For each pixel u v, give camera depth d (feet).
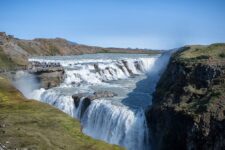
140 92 260.01
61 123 138.92
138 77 343.26
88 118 216.95
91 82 309.42
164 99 189.47
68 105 235.40
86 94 244.22
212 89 164.25
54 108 166.30
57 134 124.16
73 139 122.31
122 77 343.26
